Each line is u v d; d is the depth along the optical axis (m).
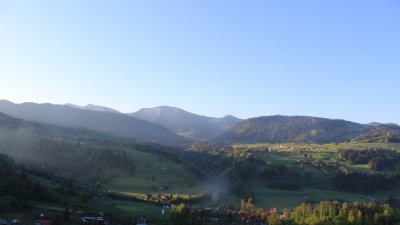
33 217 166.38
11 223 153.25
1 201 172.62
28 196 193.25
